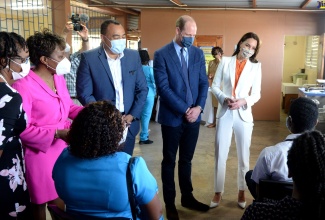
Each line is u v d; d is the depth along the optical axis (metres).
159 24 7.61
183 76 2.80
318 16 7.30
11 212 1.60
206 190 3.60
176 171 4.09
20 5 5.58
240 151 3.11
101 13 8.79
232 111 3.03
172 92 2.77
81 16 3.89
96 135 1.29
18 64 1.69
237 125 3.05
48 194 2.06
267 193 1.83
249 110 3.06
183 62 2.81
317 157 1.03
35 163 2.00
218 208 3.16
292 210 1.07
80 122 1.32
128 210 1.34
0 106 1.43
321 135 1.08
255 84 3.10
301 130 1.90
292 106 1.93
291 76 9.81
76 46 6.55
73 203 1.34
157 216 1.42
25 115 1.61
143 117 5.35
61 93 2.14
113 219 1.30
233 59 3.08
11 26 5.16
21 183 1.64
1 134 1.44
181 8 7.31
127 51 2.65
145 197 1.36
